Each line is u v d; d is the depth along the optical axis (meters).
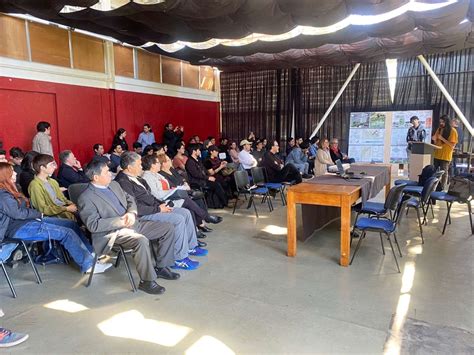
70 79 6.78
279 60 7.18
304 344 2.14
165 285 2.97
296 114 10.38
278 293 2.81
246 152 6.80
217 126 11.35
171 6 3.68
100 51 7.36
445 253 3.64
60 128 6.64
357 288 2.88
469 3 4.09
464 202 4.29
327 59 7.06
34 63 6.12
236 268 3.33
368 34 5.12
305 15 4.06
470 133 8.22
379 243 3.98
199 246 3.92
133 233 2.87
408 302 2.64
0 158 4.34
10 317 2.48
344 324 2.35
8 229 2.85
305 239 4.06
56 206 3.36
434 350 2.07
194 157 5.57
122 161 3.42
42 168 3.34
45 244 3.46
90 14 4.30
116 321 2.42
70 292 2.86
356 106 9.57
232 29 4.68
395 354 2.04
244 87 11.00
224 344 2.15
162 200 3.72
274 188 5.68
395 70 9.05
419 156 6.36
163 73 9.05
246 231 4.52
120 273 3.23
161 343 2.17
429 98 8.67
